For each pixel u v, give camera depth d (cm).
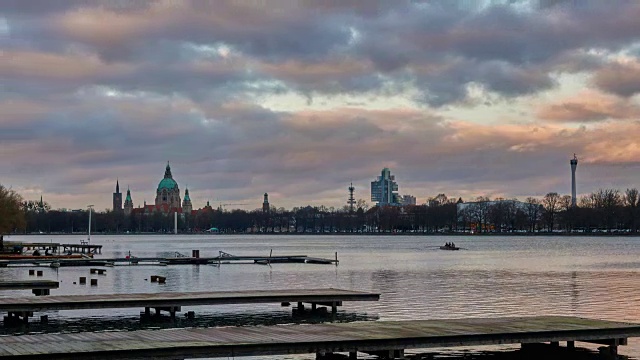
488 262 12862
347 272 10175
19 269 10531
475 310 5575
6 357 2927
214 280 8769
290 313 5309
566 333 3597
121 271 10250
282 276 9406
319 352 3281
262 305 5756
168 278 9038
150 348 3108
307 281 8606
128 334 3453
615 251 17975
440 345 3422
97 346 3138
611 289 7375
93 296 5112
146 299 4897
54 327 4744
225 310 5481
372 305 5838
